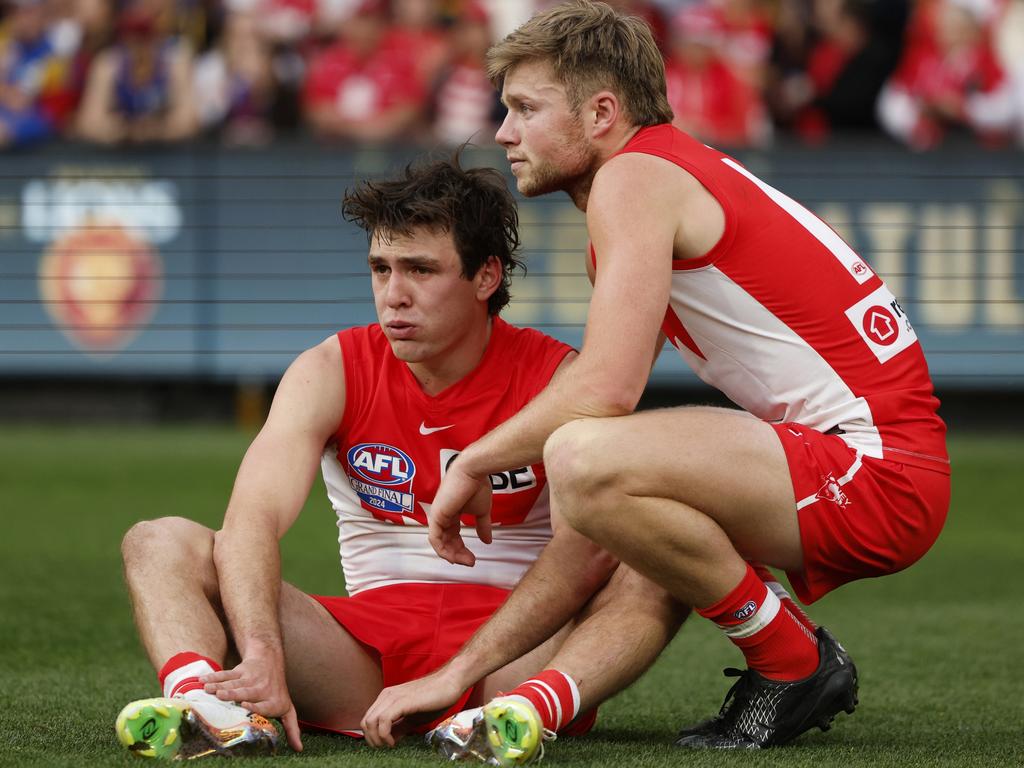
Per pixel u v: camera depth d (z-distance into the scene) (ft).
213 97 111.55
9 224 105.50
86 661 36.76
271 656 23.68
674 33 107.14
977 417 108.68
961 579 56.70
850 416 25.41
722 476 24.13
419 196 25.40
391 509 27.30
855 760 24.13
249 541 24.98
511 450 24.75
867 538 25.04
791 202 26.45
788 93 108.37
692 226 25.30
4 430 106.73
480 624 26.61
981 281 102.37
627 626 24.64
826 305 25.55
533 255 103.76
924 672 36.81
